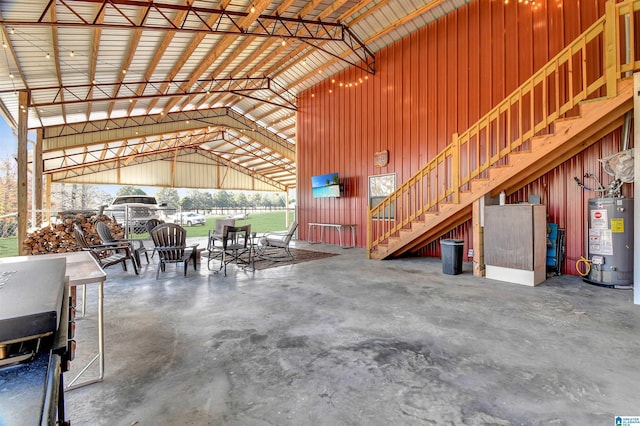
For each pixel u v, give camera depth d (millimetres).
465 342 2543
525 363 2191
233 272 5418
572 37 5039
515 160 4461
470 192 4980
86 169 14953
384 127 7867
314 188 9602
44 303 674
